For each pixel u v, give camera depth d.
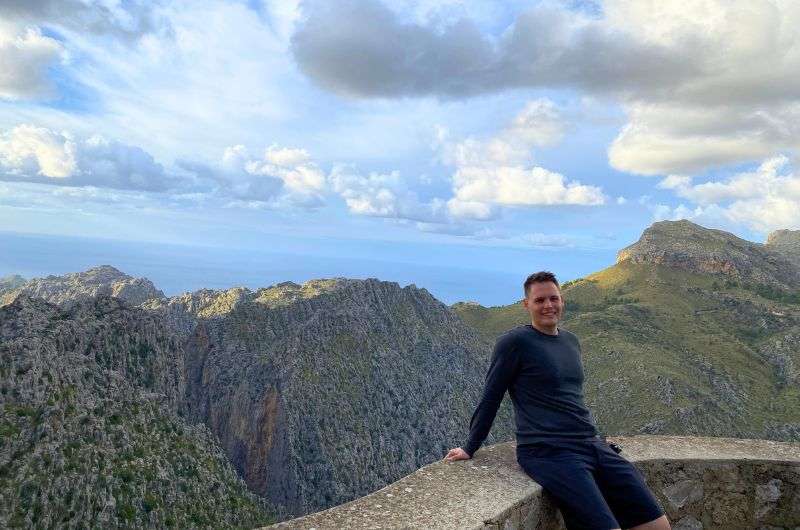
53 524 60.75
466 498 5.89
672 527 7.59
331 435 136.00
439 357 195.50
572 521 5.95
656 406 141.50
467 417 178.62
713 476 7.73
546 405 6.38
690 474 7.69
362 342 171.62
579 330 193.62
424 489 6.10
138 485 73.19
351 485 130.12
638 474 6.28
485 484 6.23
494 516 5.52
